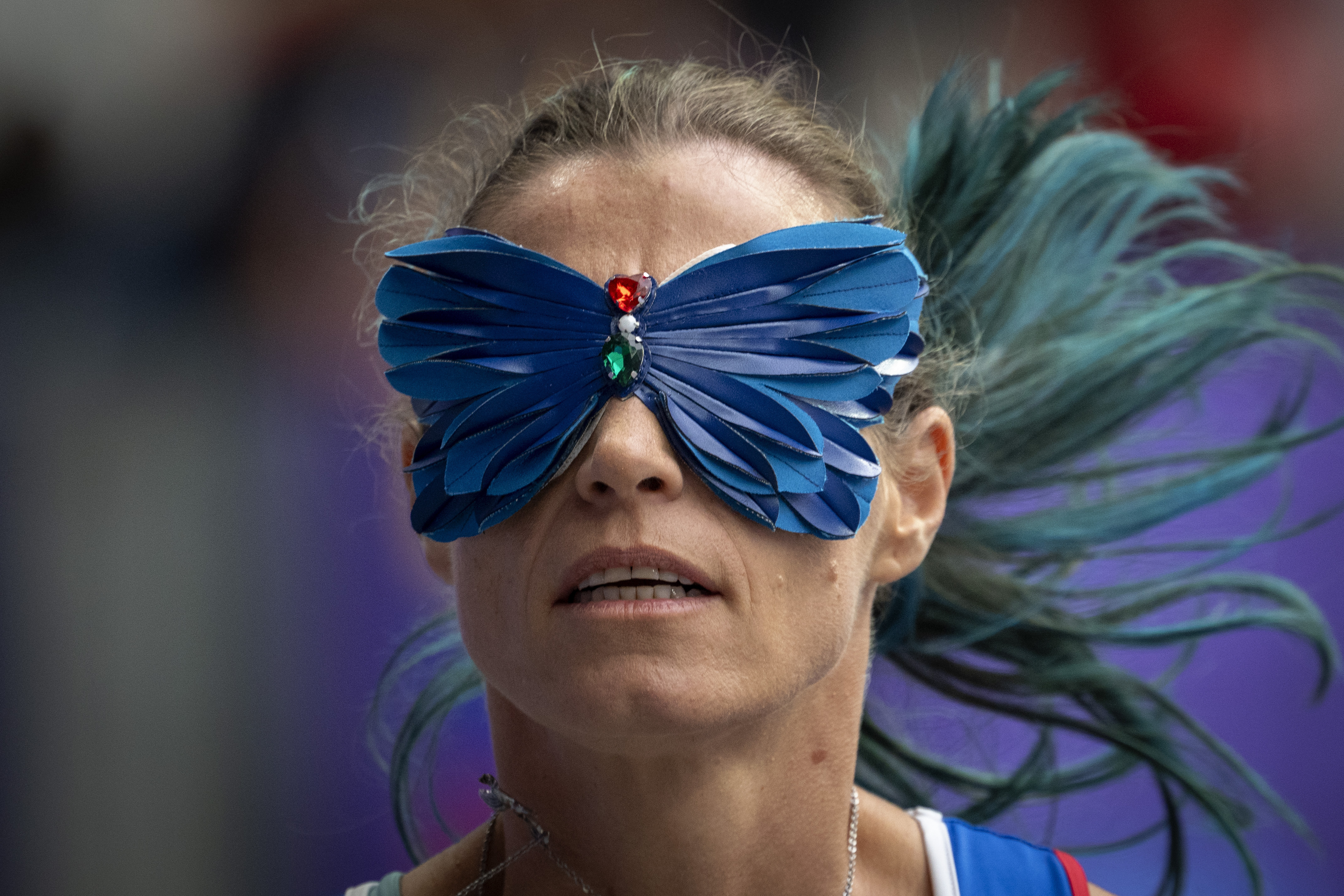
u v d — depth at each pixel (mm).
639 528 5738
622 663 5707
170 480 13898
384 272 7547
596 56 11195
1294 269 9984
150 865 12422
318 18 14969
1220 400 12141
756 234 6301
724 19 15375
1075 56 15242
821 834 6660
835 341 6086
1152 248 10711
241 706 12953
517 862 6734
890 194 9422
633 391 5859
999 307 9484
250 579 13438
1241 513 12344
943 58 15164
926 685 9695
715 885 6426
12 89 14555
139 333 14523
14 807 12383
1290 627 9977
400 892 7230
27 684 12805
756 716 5914
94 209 14727
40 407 14109
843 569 6129
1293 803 11992
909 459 7066
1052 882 7227
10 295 14383
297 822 12461
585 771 6328
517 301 5992
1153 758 9719
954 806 10773
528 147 6910
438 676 9516
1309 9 15250
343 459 13945
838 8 15328
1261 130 15242
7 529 13398
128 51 14844
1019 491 9586
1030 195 9570
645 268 6180
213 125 14945
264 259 14758
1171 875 9906
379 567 13453
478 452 6016
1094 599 9812
